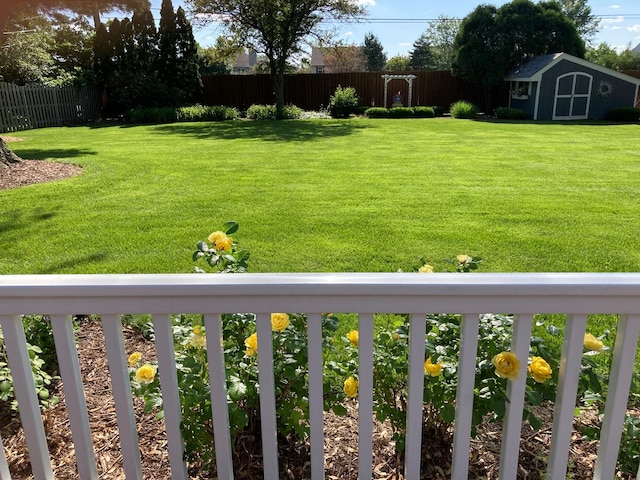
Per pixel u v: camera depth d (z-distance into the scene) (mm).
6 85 13125
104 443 1700
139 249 3748
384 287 1123
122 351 1229
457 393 1274
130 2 9672
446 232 4094
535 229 4180
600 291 1111
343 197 5273
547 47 18109
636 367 2096
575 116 16984
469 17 18234
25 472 1601
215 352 1220
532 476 1545
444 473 1554
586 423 1774
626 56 36625
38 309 1175
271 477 1336
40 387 1764
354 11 17328
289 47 17297
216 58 18953
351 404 1913
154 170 6754
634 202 5082
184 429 1375
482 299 1136
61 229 4215
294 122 14688
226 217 4535
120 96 16641
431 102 19500
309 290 1134
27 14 9562
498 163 7359
